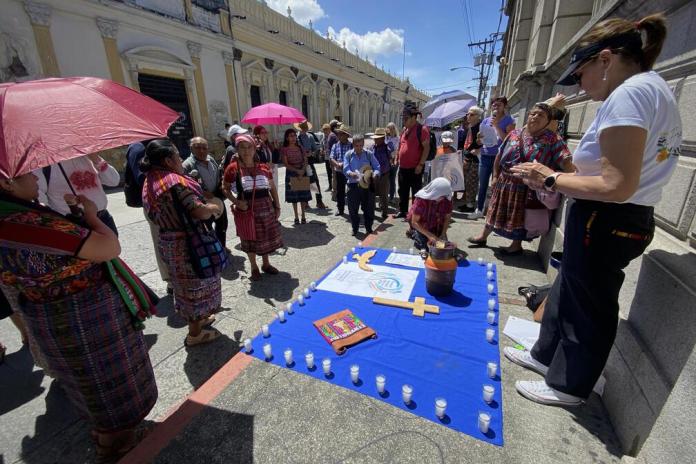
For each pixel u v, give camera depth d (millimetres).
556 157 3266
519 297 3014
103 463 1758
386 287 3227
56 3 8586
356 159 4992
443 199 3627
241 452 1662
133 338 1738
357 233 5301
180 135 12648
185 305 2531
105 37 9719
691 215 1559
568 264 1688
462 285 3230
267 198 3600
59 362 1562
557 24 4984
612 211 1490
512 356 2225
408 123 5277
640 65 1444
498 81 17172
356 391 2004
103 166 2916
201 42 12820
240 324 2926
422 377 2088
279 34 17281
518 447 1632
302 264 4180
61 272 1418
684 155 1677
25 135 1176
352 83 26797
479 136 5570
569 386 1799
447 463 1558
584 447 1630
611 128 1297
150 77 11305
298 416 1850
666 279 1518
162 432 1785
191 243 2355
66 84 1488
